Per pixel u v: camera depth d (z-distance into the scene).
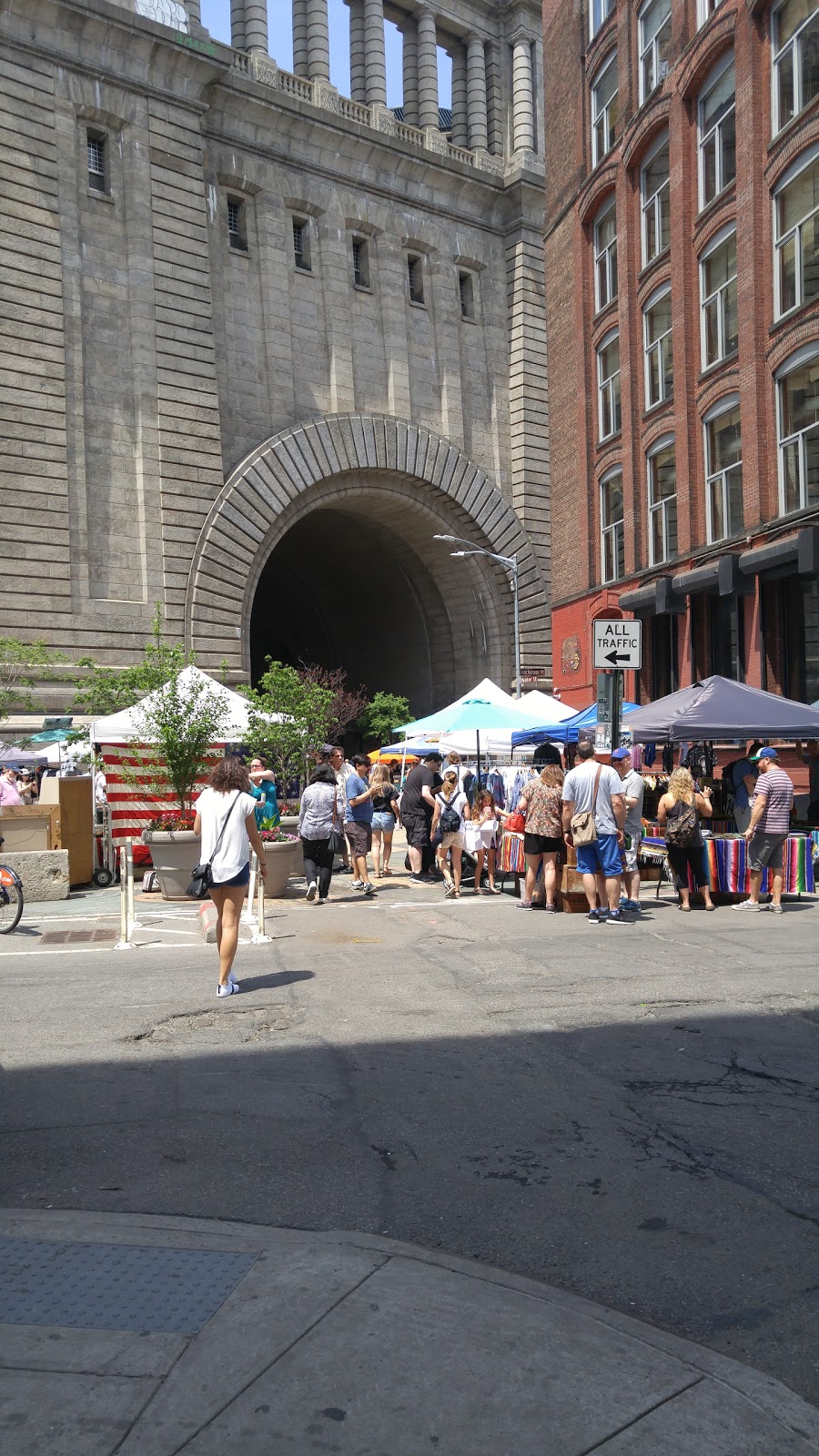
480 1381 3.40
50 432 35.75
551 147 38.16
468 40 51.66
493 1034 7.88
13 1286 4.03
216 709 19.27
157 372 38.56
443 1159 5.50
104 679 33.06
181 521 38.91
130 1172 5.35
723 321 27.20
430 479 47.31
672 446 29.98
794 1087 6.59
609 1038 7.73
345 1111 6.24
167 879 17.30
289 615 65.38
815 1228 4.70
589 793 13.20
